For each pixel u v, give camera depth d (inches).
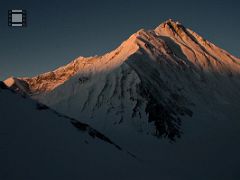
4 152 1016.9
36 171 1006.4
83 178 1102.4
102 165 1285.7
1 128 1133.1
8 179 909.2
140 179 1342.3
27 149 1091.3
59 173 1059.9
